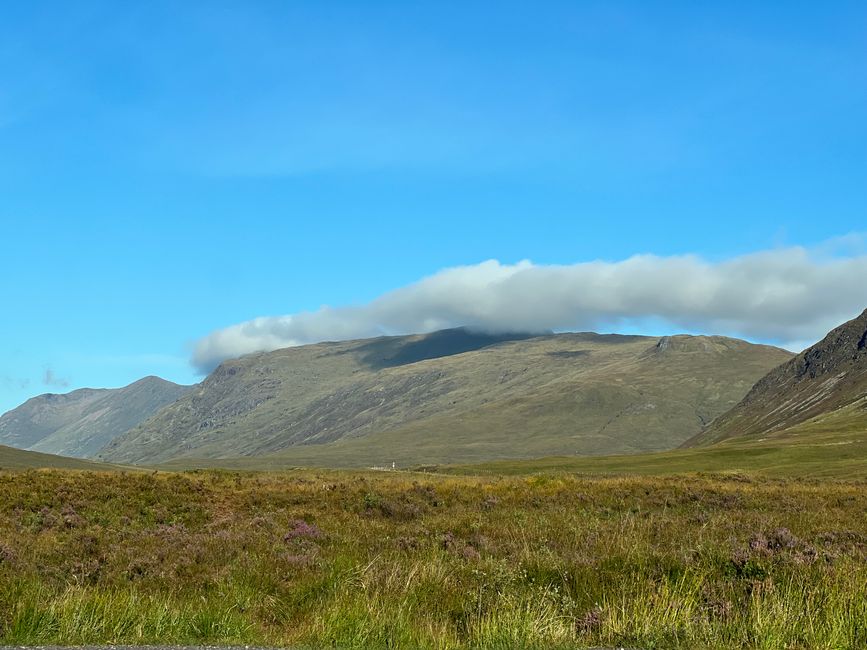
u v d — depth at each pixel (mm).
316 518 27297
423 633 10969
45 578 15289
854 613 10789
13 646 9820
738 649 10172
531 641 10523
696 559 14867
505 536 20281
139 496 30531
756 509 30000
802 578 12836
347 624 11078
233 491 33250
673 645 10523
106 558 18125
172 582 15375
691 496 32781
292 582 14367
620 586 13102
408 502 31453
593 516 26281
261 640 10922
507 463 133375
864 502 31641
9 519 25625
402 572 13859
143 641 10555
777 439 139000
